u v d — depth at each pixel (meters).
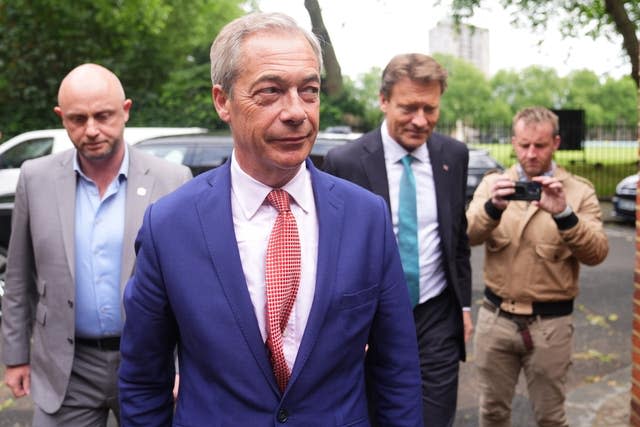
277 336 1.54
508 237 3.31
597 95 62.06
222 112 1.60
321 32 5.43
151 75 22.30
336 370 1.60
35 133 8.54
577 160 25.59
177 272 1.55
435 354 2.97
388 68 2.91
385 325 1.73
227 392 1.54
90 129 2.52
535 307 3.31
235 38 1.51
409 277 2.92
